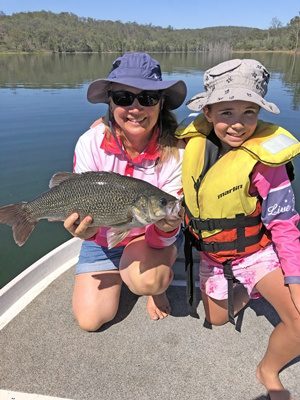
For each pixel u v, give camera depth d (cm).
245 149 80
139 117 88
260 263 84
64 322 96
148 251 92
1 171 234
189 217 91
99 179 83
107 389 80
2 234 181
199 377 82
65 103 434
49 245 172
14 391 79
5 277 150
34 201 88
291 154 75
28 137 301
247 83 77
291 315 74
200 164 88
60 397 78
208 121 87
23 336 92
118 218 83
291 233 78
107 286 98
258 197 81
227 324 96
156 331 94
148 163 95
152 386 80
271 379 78
